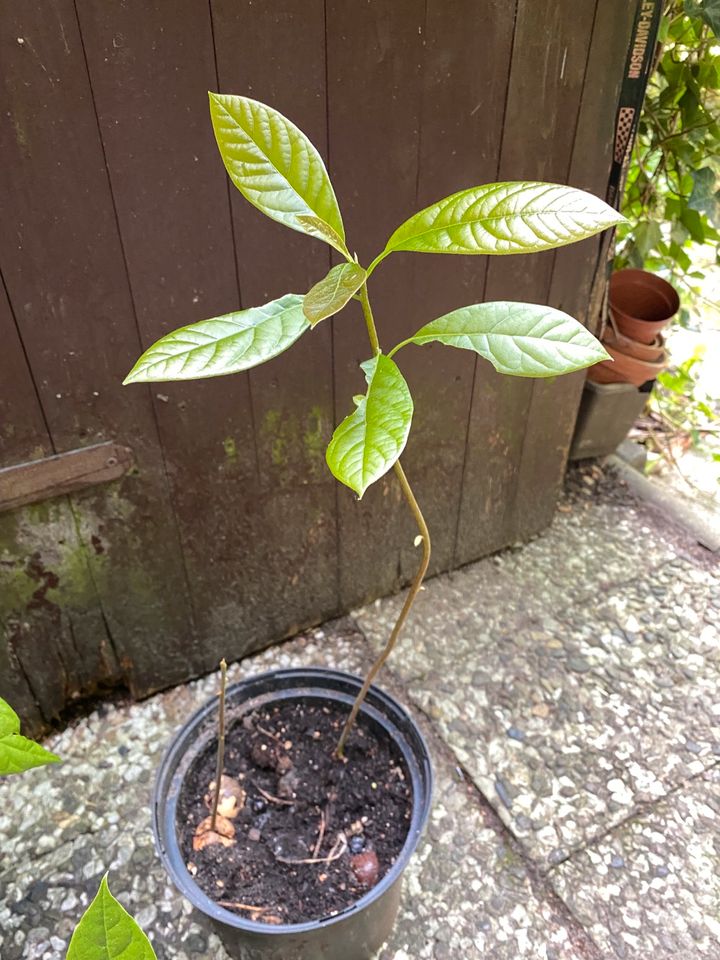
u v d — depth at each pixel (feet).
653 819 2.70
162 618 2.92
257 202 1.37
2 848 2.59
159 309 2.26
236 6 1.91
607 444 4.33
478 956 2.34
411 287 2.69
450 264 2.72
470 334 1.51
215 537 2.85
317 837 2.29
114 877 2.52
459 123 2.41
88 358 2.24
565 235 1.27
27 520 2.42
